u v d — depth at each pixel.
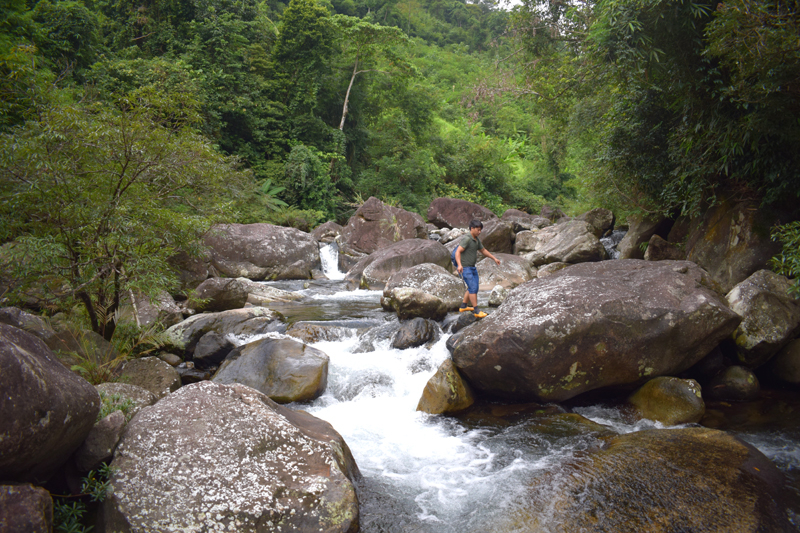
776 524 2.90
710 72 5.86
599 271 6.34
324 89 27.78
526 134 45.59
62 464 2.95
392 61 28.69
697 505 3.06
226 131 22.45
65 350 4.57
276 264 13.63
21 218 4.49
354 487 3.36
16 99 5.05
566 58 12.26
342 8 49.41
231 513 2.73
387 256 12.23
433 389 5.23
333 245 16.41
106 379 4.48
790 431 4.45
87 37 17.91
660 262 6.39
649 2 5.47
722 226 7.44
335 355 6.41
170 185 5.69
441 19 70.19
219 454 3.05
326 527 2.79
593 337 4.88
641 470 3.52
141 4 22.62
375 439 4.59
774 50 4.62
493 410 5.18
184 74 18.36
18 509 2.27
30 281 4.48
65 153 4.68
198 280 10.24
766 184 6.88
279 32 26.91
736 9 4.73
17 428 2.34
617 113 9.12
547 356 4.85
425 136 32.72
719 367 5.46
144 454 2.97
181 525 2.64
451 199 21.97
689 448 3.78
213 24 22.31
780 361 5.41
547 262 12.93
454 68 53.25
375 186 28.45
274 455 3.16
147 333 5.59
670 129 7.93
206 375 5.88
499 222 15.38
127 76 17.69
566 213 23.67
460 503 3.43
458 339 5.59
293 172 22.64
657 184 9.16
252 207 18.86
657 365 5.06
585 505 3.19
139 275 4.83
